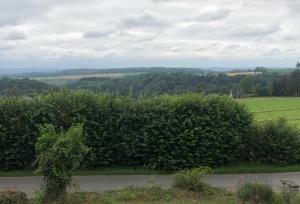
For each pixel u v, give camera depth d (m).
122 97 16.56
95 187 13.53
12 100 15.72
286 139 17.17
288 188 10.93
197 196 11.68
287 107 59.22
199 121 16.30
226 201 11.03
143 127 16.14
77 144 10.70
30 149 15.63
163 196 11.53
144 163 16.30
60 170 10.47
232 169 16.44
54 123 15.61
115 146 16.03
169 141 16.05
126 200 11.22
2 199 10.10
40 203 10.47
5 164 15.53
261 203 10.50
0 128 15.38
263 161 17.23
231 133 16.66
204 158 16.33
